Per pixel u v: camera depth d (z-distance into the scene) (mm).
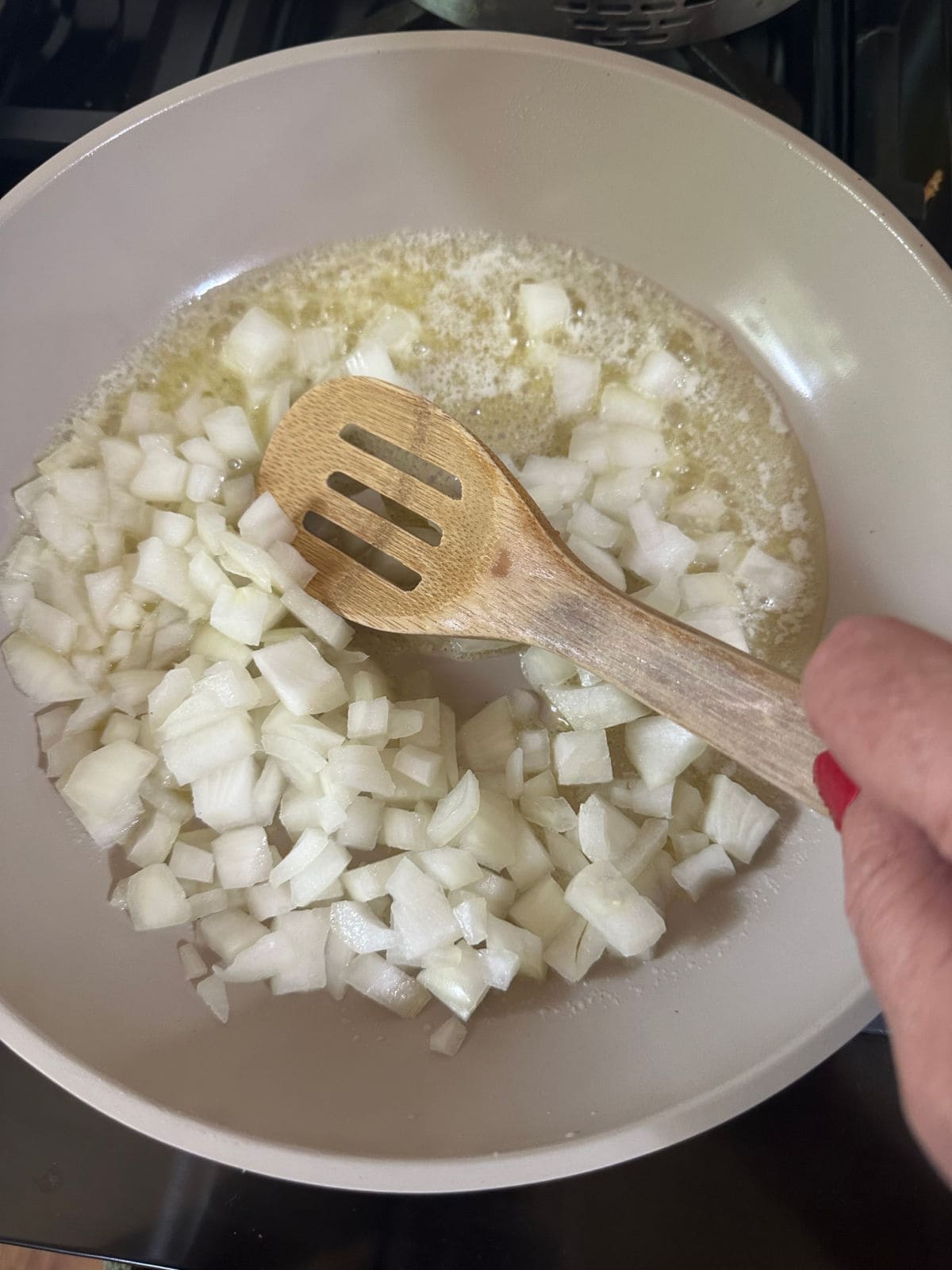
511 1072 199
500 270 263
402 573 248
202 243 249
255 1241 193
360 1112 189
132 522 245
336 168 244
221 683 221
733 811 222
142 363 255
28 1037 167
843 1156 194
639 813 230
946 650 110
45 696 229
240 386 261
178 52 262
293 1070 199
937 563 219
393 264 263
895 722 105
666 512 255
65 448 245
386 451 248
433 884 216
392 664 247
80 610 237
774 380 252
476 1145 177
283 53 219
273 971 213
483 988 208
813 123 248
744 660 182
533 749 235
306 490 233
